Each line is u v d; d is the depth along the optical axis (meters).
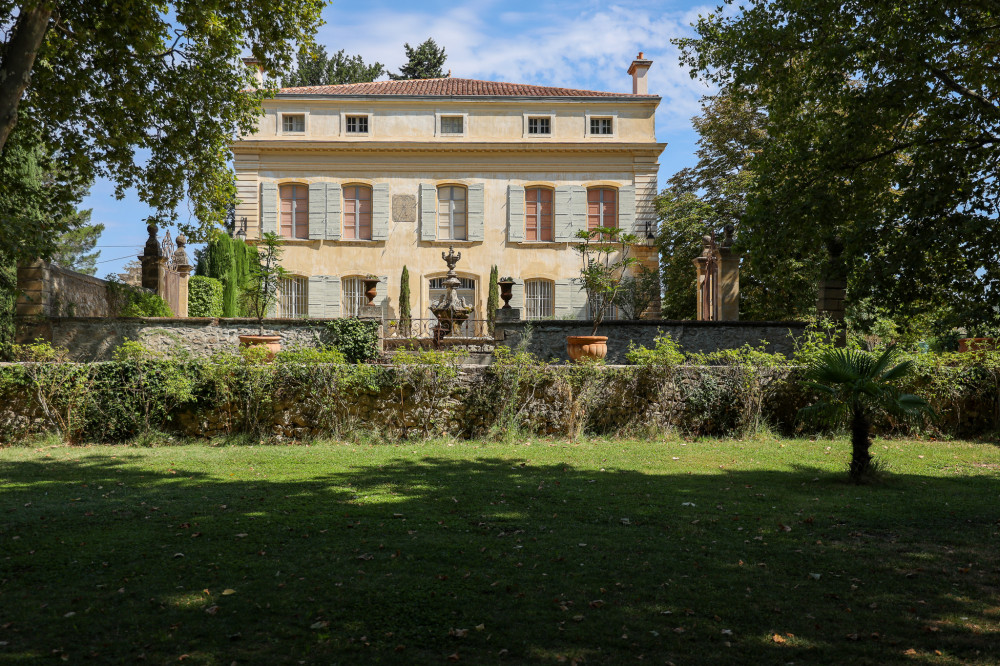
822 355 7.46
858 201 8.67
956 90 8.16
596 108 25.77
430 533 4.84
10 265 13.89
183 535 4.75
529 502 5.84
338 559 4.24
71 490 6.29
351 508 5.55
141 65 10.22
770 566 4.21
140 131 10.84
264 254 22.22
